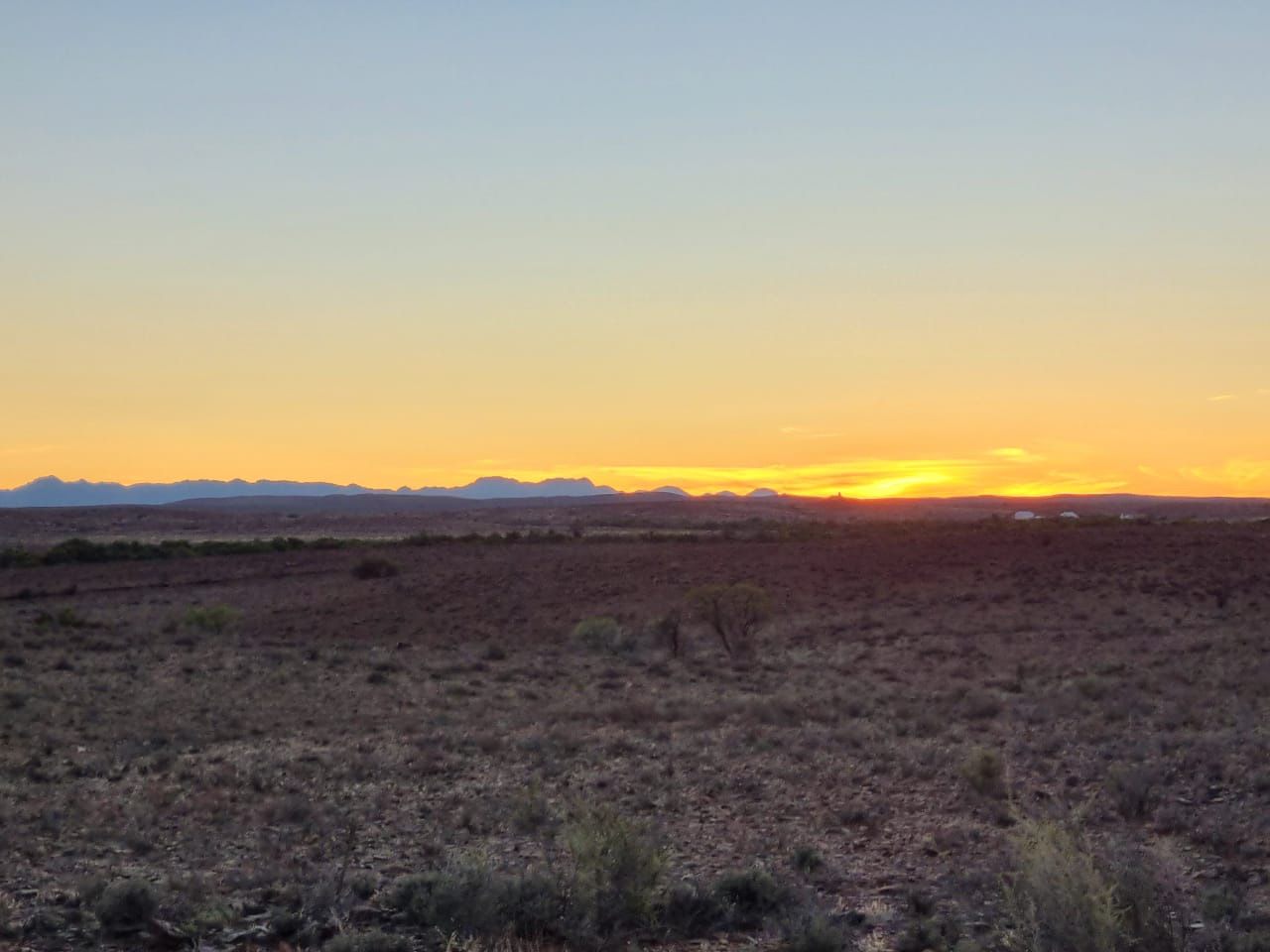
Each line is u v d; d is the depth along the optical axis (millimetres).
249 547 98250
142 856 15406
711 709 30297
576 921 11414
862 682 37188
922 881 13844
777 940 11375
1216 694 30469
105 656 44125
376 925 11805
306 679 39031
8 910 12055
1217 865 13805
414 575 78500
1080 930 9250
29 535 167625
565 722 29078
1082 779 19375
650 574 74562
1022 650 45000
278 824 17562
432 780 21078
